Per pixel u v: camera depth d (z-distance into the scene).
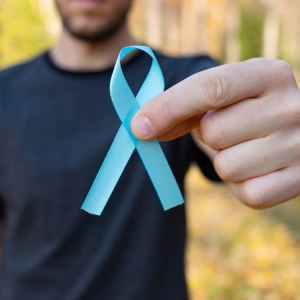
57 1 0.36
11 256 0.35
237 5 4.31
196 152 0.33
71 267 0.32
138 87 0.34
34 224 0.33
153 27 3.17
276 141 0.20
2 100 0.36
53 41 3.15
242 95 0.19
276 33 4.65
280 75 0.19
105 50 0.37
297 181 0.20
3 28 2.96
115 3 0.35
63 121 0.34
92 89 0.34
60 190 0.32
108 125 0.33
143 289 0.31
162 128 0.19
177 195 0.20
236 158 0.20
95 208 0.20
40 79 0.36
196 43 4.11
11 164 0.35
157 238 0.31
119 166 0.20
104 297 0.31
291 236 1.02
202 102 0.19
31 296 0.32
